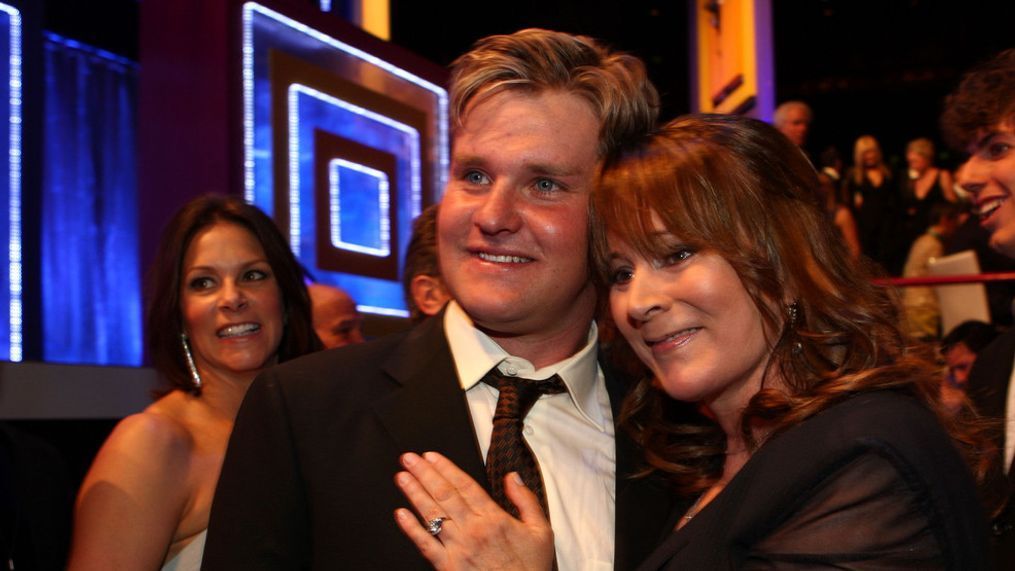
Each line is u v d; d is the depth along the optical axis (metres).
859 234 6.29
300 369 1.42
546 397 1.48
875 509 1.08
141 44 3.32
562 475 1.44
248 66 3.28
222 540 1.30
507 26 7.40
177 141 3.23
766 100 4.34
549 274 1.39
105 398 3.19
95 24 6.28
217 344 2.00
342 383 1.40
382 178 3.97
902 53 9.53
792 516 1.14
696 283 1.27
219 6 3.20
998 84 1.89
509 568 1.17
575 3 7.66
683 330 1.30
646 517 1.43
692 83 5.41
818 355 1.25
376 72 3.98
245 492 1.32
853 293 1.26
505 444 1.37
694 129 1.35
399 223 4.09
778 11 9.65
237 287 2.02
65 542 1.84
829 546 1.08
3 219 3.45
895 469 1.09
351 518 1.29
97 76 6.48
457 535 1.18
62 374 3.04
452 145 1.45
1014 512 1.65
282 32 3.48
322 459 1.33
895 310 1.32
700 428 1.45
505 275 1.38
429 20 7.08
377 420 1.36
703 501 1.38
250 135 3.25
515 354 1.47
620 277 1.38
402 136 4.12
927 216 6.16
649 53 8.31
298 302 2.15
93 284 6.38
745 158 1.30
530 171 1.38
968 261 3.75
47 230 6.19
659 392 1.48
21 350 3.44
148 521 1.75
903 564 1.05
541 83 1.40
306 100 3.60
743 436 1.31
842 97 9.95
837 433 1.14
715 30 5.22
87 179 6.40
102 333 6.42
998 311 3.69
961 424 1.35
